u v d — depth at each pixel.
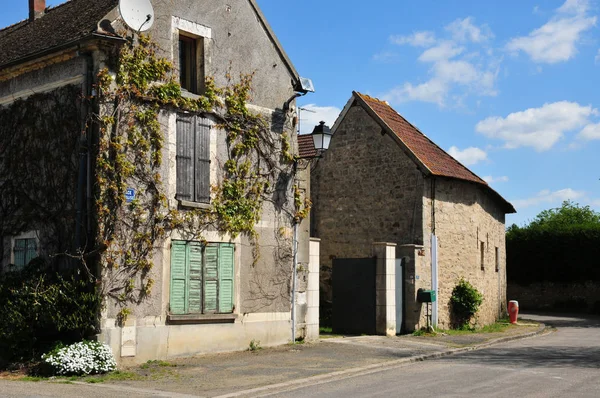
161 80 13.55
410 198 20.19
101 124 12.52
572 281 35.19
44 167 13.41
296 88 16.36
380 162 21.03
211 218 14.20
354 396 9.77
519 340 19.25
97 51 12.66
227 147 14.73
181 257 13.64
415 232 19.95
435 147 22.72
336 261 19.30
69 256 12.66
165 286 13.30
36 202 13.48
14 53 14.45
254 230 15.10
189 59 14.53
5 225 14.00
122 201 12.66
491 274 25.05
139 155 13.02
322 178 22.42
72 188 12.86
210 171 14.30
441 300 20.39
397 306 18.84
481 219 23.61
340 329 19.03
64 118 13.11
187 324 13.66
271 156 15.65
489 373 12.05
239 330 14.65
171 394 9.91
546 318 30.12
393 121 22.16
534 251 36.12
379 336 17.88
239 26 15.22
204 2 14.49
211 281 14.15
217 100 14.52
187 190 13.80
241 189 14.85
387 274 18.34
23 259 13.73
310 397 9.77
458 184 21.72
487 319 24.00
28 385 10.48
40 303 12.19
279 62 16.06
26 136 13.80
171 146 13.59
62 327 12.24
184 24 14.06
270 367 12.55
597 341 18.83
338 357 13.91
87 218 12.51
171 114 13.67
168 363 12.84
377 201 20.98
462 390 10.17
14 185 13.94
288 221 15.95
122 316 12.54
